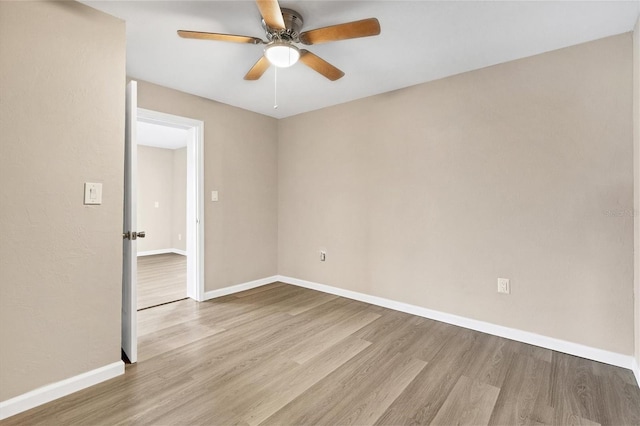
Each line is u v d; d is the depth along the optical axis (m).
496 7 1.78
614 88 2.04
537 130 2.32
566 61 2.21
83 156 1.77
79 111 1.75
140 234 2.10
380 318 2.88
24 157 1.57
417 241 2.95
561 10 1.79
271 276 4.11
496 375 1.94
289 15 1.83
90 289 1.81
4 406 1.51
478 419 1.55
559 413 1.59
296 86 3.00
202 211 3.34
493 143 2.51
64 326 1.71
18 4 1.55
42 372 1.64
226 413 1.58
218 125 3.46
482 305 2.59
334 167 3.57
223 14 1.88
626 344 2.02
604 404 1.66
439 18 1.89
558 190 2.24
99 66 1.83
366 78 2.80
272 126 4.07
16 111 1.54
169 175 6.90
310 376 1.92
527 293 2.38
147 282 4.24
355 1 1.74
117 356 1.92
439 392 1.76
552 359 2.13
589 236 2.14
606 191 2.07
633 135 1.97
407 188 3.00
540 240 2.32
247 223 3.80
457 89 2.69
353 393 1.75
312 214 3.80
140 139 5.84
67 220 1.72
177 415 1.56
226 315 2.94
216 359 2.12
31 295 1.61
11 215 1.54
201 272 3.35
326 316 2.93
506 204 2.46
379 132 3.19
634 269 1.98
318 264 3.76
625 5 1.74
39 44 1.61
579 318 2.18
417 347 2.31
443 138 2.77
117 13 1.85
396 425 1.51
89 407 1.61
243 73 2.69
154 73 2.70
